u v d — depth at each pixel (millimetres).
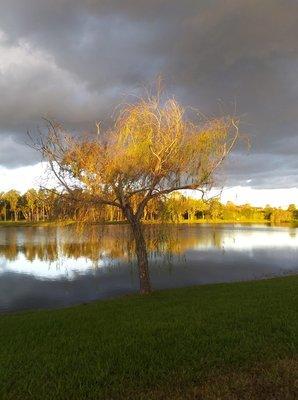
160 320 10836
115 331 9766
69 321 11508
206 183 17453
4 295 22266
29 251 42344
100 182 17172
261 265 33406
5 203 125688
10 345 9000
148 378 6566
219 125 17484
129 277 27156
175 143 17109
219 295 15430
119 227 19578
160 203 18547
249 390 5969
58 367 7207
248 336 8742
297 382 6188
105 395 6027
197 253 41156
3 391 6289
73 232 18875
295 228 104688
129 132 17188
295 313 10930
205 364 7094
